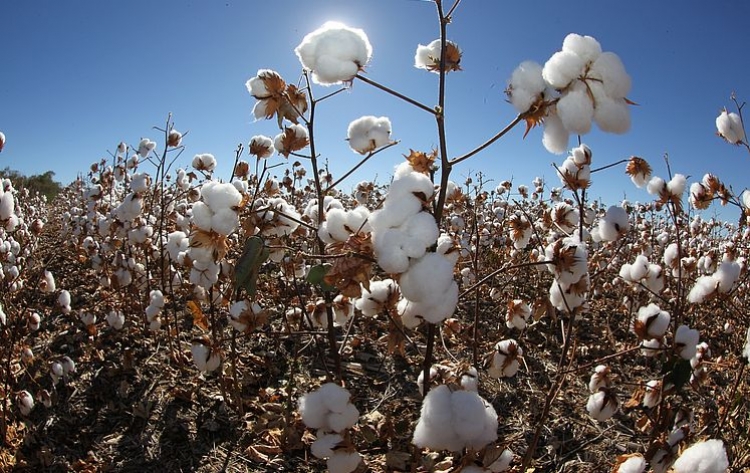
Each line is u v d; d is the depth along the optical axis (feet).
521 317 9.32
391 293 5.32
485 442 4.70
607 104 3.87
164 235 15.56
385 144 6.06
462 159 4.96
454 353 12.62
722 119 7.77
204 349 8.60
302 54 4.77
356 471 7.62
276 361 11.56
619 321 16.11
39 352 11.57
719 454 4.75
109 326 13.01
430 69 5.67
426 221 4.24
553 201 20.06
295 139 6.80
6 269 12.60
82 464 7.93
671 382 6.13
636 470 5.53
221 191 6.45
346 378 11.15
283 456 8.34
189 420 9.23
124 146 20.42
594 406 6.81
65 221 27.43
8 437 8.27
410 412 9.87
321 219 6.58
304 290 13.83
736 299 13.08
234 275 5.93
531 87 4.05
